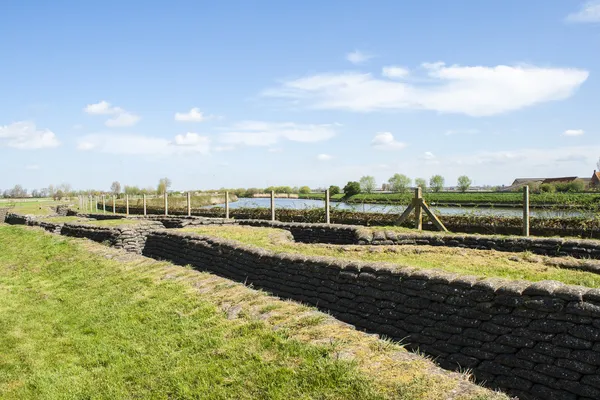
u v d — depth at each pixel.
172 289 7.88
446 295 5.25
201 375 4.89
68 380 5.41
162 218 18.95
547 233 11.19
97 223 16.88
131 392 4.94
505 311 4.70
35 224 21.58
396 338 5.70
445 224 13.05
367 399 3.77
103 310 7.67
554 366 4.26
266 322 5.65
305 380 4.27
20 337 6.96
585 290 4.20
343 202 17.84
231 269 9.26
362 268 6.34
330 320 5.38
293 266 7.54
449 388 3.63
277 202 21.78
